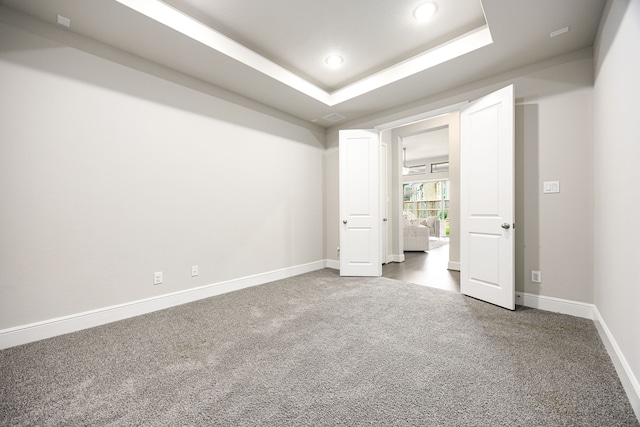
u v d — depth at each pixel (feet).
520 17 6.63
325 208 15.53
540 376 5.08
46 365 5.59
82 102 7.43
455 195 14.99
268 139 12.42
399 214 17.81
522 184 8.84
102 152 7.77
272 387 4.86
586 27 6.96
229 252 10.89
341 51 9.31
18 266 6.52
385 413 4.19
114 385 4.94
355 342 6.51
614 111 5.67
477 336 6.75
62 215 7.11
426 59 9.09
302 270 14.05
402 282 12.16
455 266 14.88
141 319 8.02
